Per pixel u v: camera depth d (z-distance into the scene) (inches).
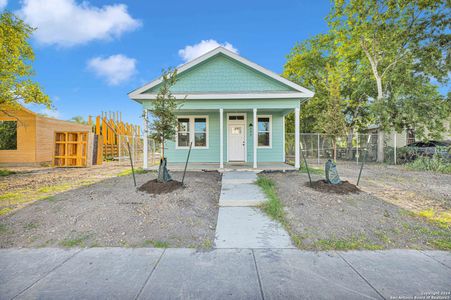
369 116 639.8
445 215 176.9
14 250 124.0
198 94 362.6
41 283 94.3
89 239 136.9
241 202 207.3
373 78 639.8
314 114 747.4
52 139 558.6
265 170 359.6
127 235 142.5
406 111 513.3
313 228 152.3
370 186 279.0
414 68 560.4
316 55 761.0
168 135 243.4
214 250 125.0
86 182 304.2
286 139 616.4
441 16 468.8
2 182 309.1
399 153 546.9
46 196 226.4
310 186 250.4
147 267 107.0
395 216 172.4
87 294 87.4
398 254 119.0
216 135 454.0
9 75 343.6
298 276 99.3
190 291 89.0
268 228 156.2
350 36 594.9
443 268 105.2
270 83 398.6
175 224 158.4
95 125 733.3
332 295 86.4
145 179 302.2
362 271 103.0
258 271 103.3
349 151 665.6
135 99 368.5
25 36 362.0
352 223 158.9
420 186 281.1
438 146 472.7
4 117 494.6
